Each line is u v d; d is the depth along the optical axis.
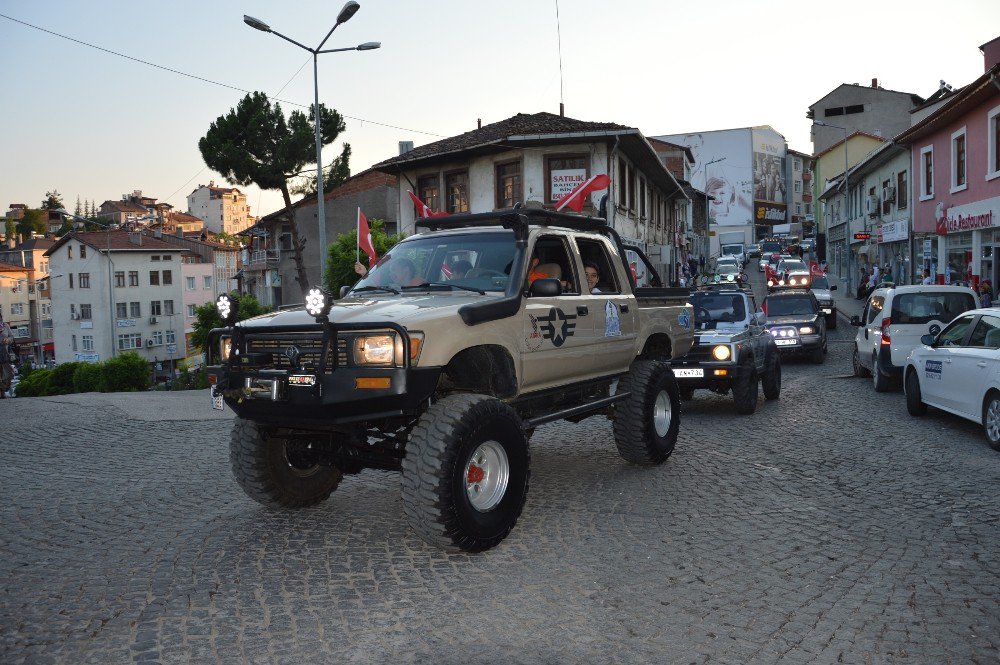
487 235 6.50
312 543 5.56
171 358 79.38
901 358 13.25
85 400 14.26
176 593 4.61
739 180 91.00
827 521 6.06
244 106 37.03
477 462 5.42
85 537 5.71
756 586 4.71
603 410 7.77
